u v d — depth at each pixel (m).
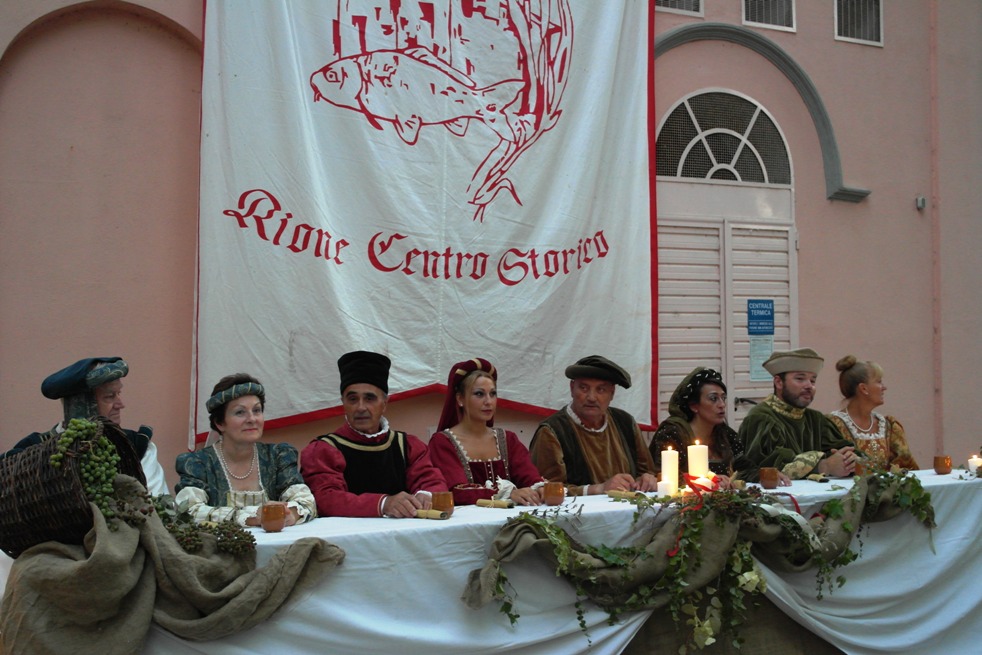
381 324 4.73
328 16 4.67
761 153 6.11
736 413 5.92
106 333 4.47
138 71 4.60
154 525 2.34
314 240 4.57
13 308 4.31
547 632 2.78
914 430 6.46
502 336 4.97
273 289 4.48
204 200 4.39
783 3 6.20
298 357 4.52
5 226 4.32
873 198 6.44
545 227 5.10
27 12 4.34
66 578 2.12
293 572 2.43
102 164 4.51
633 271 5.36
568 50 5.21
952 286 6.62
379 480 3.43
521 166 5.05
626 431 4.34
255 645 2.41
